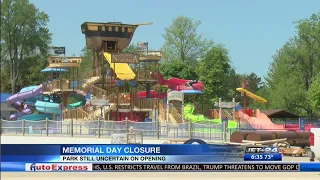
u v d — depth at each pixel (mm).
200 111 77625
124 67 68812
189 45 118250
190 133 46750
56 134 51750
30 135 51719
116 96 65938
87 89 72500
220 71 107562
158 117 64438
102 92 68062
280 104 94875
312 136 22875
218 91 108750
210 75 107812
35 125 52531
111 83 70125
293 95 92688
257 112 68500
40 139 47281
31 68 117375
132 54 65875
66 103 70750
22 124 52844
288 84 94312
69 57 72438
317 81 83250
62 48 72625
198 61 118688
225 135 45125
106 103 61281
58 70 77688
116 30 75938
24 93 76125
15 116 77625
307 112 97250
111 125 49562
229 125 57531
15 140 46688
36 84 119250
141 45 71312
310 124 65062
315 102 82312
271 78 116750
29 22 115750
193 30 118062
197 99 107250
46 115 75438
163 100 72062
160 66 108000
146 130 48094
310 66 97500
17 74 116625
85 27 75938
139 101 65438
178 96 61719
